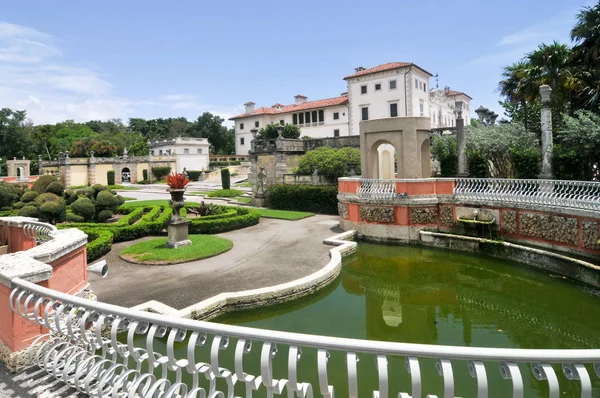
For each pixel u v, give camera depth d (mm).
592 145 14133
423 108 47562
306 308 9031
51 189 19078
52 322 4156
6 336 3930
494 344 7219
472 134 20125
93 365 3354
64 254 5098
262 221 19719
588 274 9344
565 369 2168
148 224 15578
